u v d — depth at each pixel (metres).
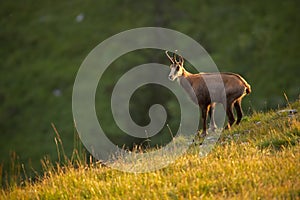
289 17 173.25
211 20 183.00
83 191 35.03
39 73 167.00
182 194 31.62
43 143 132.50
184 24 182.12
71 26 189.62
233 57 162.38
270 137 41.62
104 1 198.38
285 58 155.88
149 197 31.69
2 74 170.38
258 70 153.25
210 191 31.59
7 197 36.66
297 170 32.62
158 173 35.31
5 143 135.12
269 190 29.86
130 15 189.88
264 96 139.12
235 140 44.34
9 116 149.88
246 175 32.75
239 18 179.62
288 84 143.12
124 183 34.78
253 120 49.75
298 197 28.30
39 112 149.50
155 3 193.25
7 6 198.25
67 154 122.19
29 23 193.62
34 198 36.00
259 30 170.88
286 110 48.78
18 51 179.88
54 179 38.69
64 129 137.50
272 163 34.50
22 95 158.50
